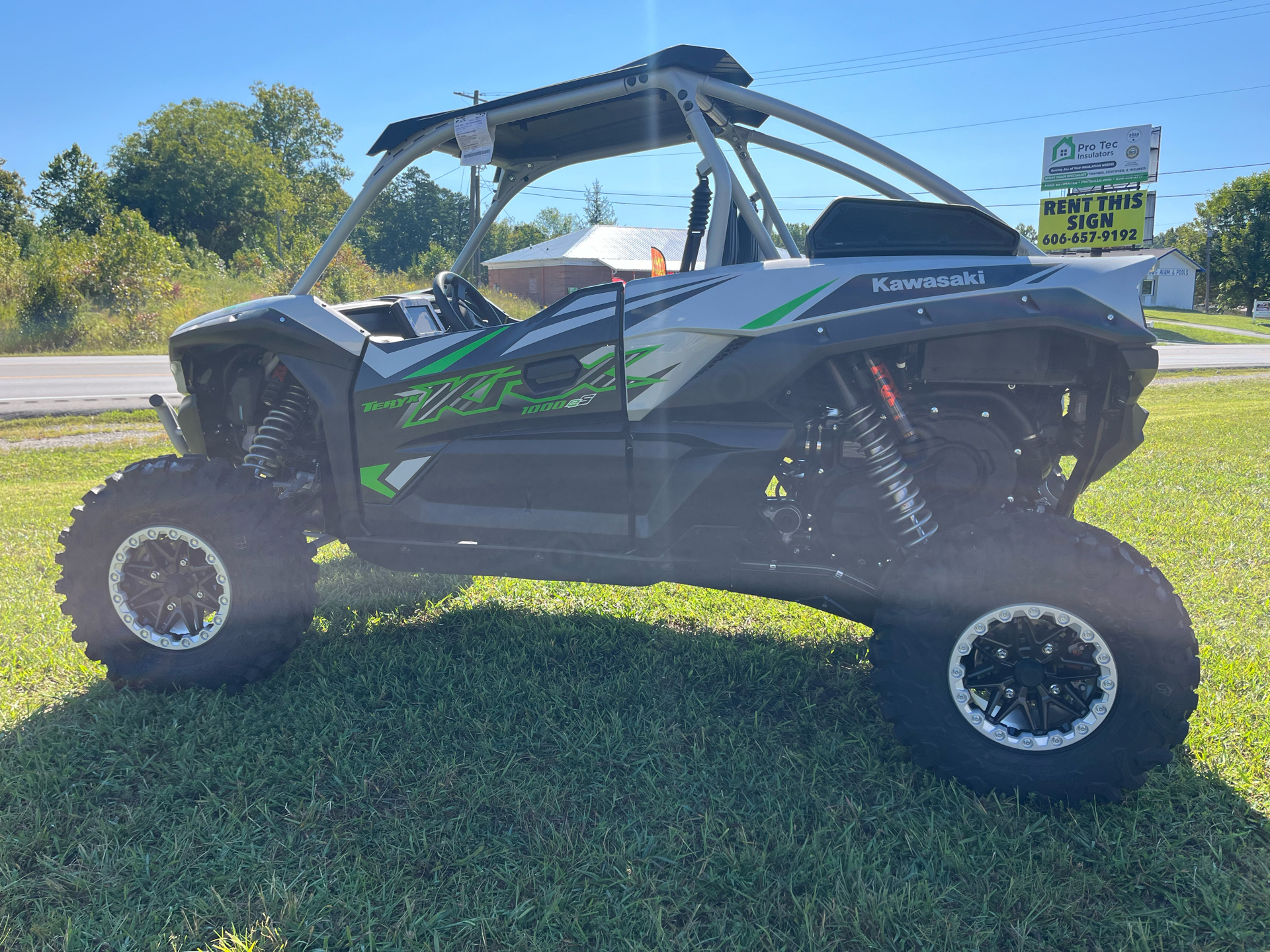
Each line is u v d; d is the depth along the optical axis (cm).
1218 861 201
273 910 181
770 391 253
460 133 314
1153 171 2539
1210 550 445
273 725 268
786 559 270
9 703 283
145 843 207
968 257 246
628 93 292
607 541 274
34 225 5216
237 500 284
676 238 4438
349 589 406
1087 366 244
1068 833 211
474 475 285
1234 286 7188
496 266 4288
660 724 268
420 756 247
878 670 235
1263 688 285
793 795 228
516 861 200
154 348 2400
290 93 6850
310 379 297
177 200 5312
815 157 337
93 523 286
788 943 174
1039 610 218
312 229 6481
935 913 181
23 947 173
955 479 259
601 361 267
